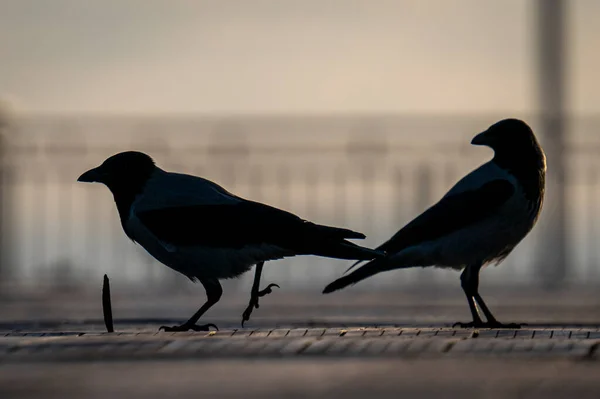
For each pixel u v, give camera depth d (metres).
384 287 23.83
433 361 9.34
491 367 8.99
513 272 24.77
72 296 22.23
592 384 8.14
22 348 10.04
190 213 13.14
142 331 12.61
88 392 7.88
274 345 10.09
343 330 11.62
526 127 14.52
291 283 24.08
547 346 10.01
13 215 24.53
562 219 24.83
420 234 14.34
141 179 13.49
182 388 8.02
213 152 24.64
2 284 24.36
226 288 23.64
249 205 13.15
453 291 23.30
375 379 8.41
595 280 24.77
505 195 14.22
